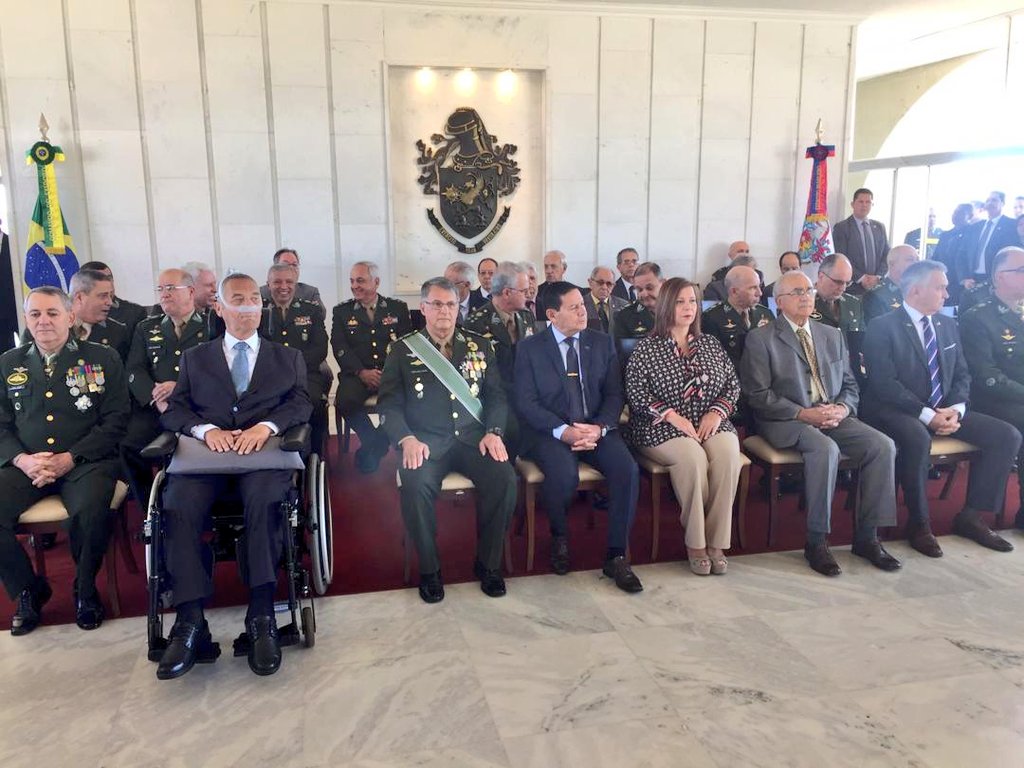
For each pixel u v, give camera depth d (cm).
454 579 309
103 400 296
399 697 227
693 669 241
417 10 611
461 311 508
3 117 564
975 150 648
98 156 580
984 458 340
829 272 416
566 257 667
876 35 752
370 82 611
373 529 361
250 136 599
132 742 208
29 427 285
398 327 468
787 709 221
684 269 693
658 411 321
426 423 311
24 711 222
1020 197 674
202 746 206
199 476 256
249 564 243
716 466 308
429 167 639
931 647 254
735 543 345
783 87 687
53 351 293
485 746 205
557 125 648
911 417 342
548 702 224
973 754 201
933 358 351
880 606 283
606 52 648
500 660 247
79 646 259
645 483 428
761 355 344
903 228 746
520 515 348
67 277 557
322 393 420
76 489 271
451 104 637
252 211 608
